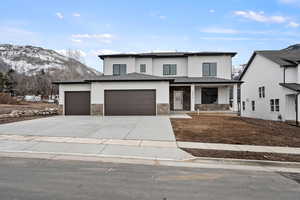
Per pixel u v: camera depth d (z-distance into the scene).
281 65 18.70
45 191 4.11
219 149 7.81
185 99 24.77
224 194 4.20
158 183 4.68
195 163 6.39
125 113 18.69
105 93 18.86
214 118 16.78
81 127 11.86
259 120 17.53
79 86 19.78
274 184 4.81
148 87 18.66
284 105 18.52
